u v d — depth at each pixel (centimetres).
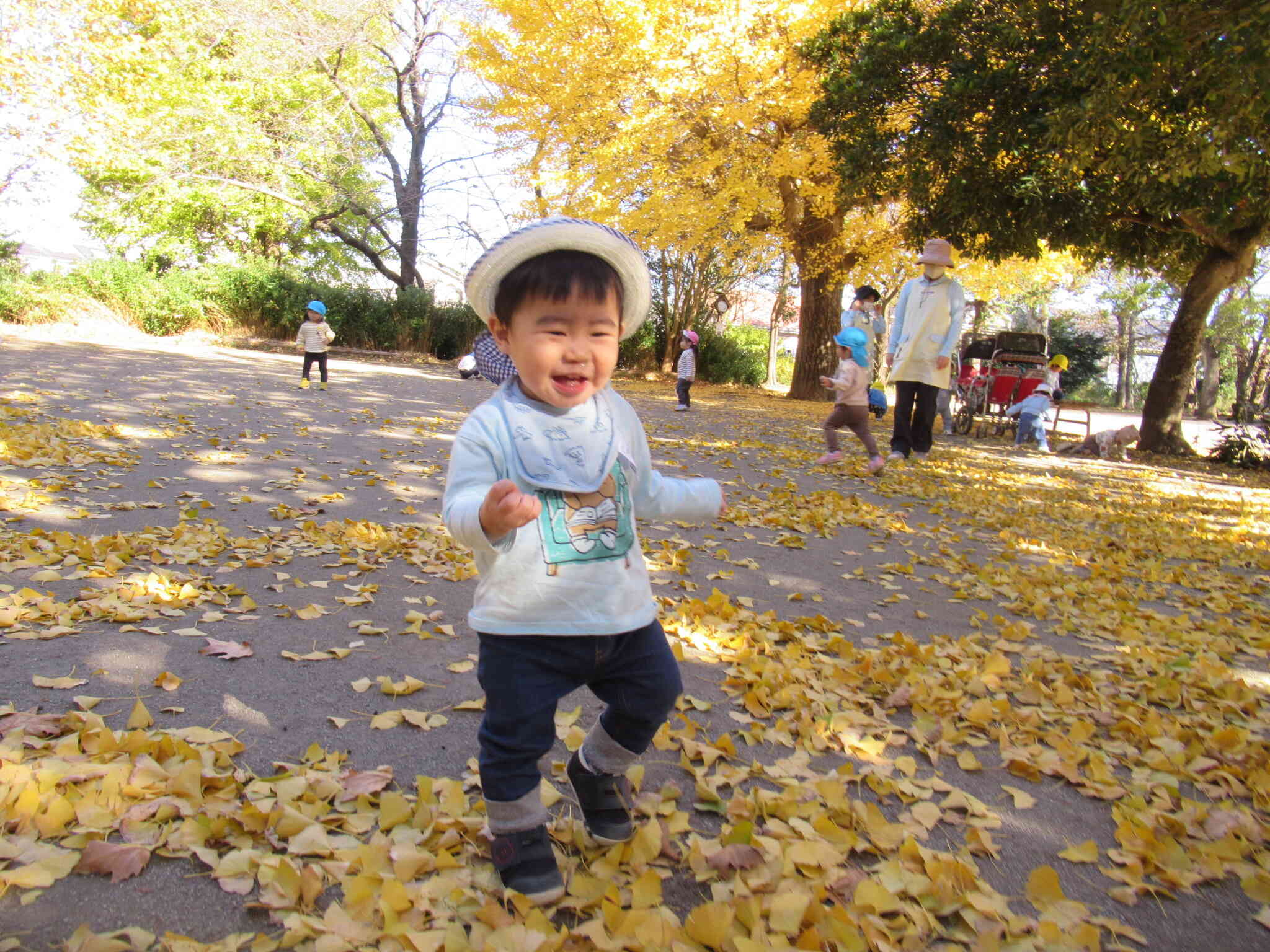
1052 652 370
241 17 2197
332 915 167
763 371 2942
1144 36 780
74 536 425
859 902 181
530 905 178
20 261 2353
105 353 1675
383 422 1019
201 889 179
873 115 1243
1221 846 219
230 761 226
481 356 213
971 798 241
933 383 941
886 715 297
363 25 2320
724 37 1505
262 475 645
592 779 203
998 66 1081
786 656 337
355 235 3048
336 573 414
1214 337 3509
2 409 816
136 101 1919
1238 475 1269
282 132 2533
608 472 188
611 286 181
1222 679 339
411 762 241
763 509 643
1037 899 195
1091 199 1173
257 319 2389
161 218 2725
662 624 367
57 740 231
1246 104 800
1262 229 1349
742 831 204
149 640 315
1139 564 570
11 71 1600
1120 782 262
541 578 177
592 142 1827
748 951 160
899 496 757
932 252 906
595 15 1681
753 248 1995
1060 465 1130
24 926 163
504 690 178
